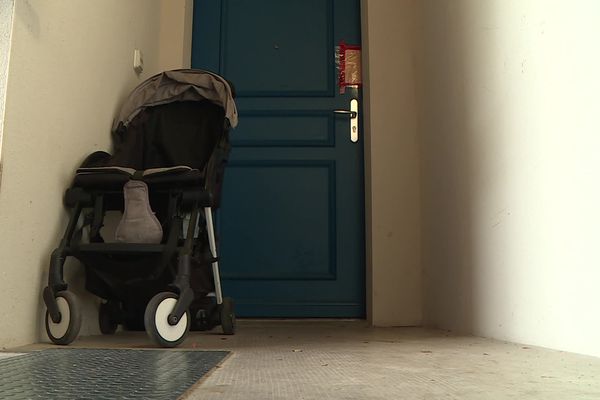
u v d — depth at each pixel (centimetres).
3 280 129
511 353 123
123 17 212
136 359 110
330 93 283
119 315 186
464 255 189
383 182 256
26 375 90
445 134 214
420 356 119
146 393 74
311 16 288
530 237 140
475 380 87
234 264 269
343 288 268
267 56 286
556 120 128
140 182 157
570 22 122
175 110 200
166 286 161
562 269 125
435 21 230
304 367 101
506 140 155
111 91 200
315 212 274
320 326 236
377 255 251
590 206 114
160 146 193
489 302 166
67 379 86
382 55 265
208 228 167
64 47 160
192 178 157
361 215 273
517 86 149
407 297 248
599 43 111
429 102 238
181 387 79
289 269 270
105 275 158
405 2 270
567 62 124
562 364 105
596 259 112
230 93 188
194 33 287
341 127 280
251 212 273
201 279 180
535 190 138
